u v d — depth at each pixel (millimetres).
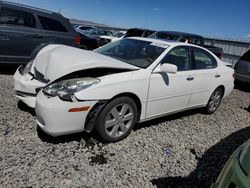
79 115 3557
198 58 5371
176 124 5156
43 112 3484
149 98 4277
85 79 3635
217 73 5777
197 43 12844
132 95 4055
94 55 4168
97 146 3830
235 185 2037
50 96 3531
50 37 7602
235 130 5438
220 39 19203
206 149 4340
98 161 3484
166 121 5215
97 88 3611
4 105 4812
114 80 3785
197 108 5797
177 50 4859
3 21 6867
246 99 8500
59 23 7863
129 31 16172
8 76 7062
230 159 2439
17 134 3875
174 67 4176
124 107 3971
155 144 4180
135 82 4004
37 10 7445
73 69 3650
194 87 5168
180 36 12281
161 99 4500
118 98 3855
